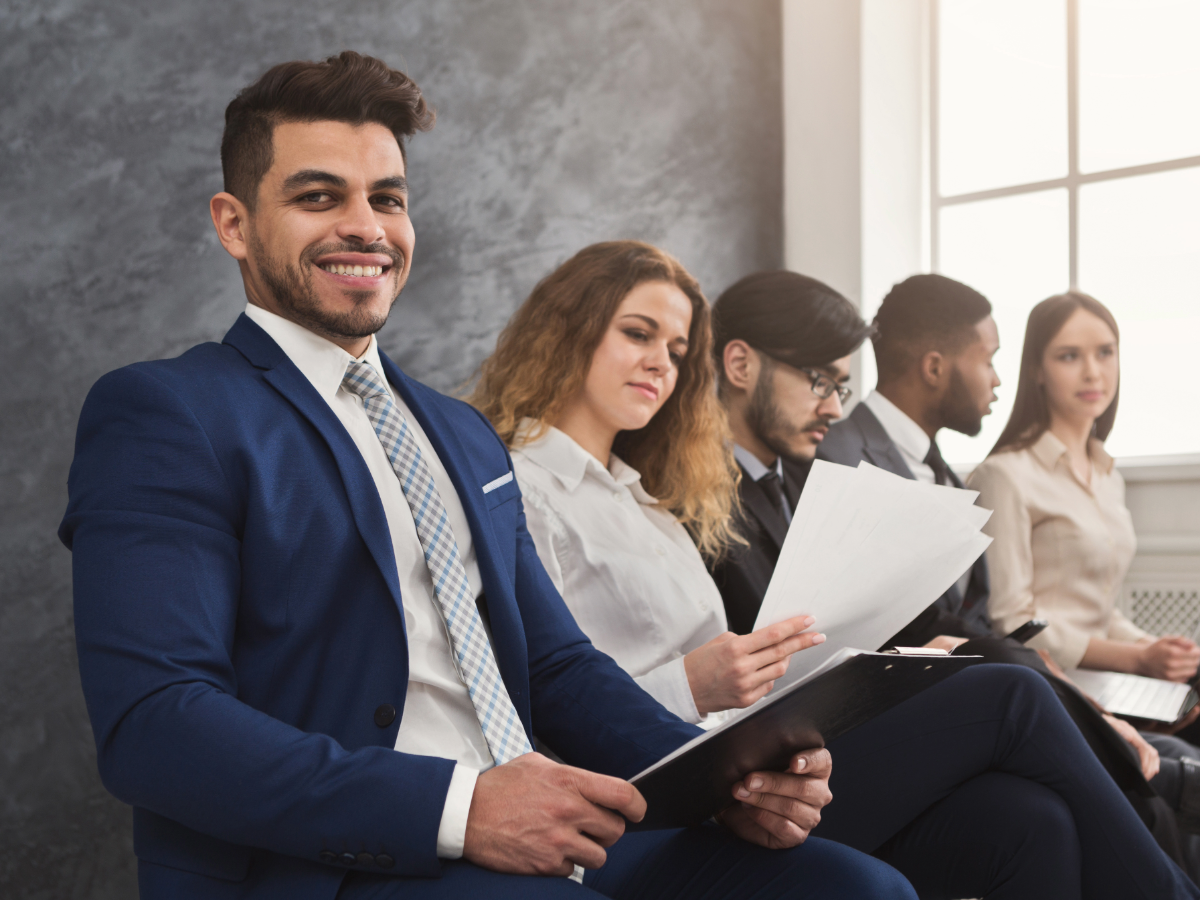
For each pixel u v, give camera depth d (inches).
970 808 50.7
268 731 32.4
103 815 70.0
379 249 42.1
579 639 47.9
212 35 78.0
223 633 34.7
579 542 62.8
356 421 42.1
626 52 111.0
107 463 35.9
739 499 78.8
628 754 43.0
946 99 132.7
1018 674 52.1
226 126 43.6
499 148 97.8
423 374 90.6
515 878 32.5
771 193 128.6
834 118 127.3
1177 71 119.8
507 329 74.3
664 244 114.1
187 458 35.9
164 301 75.0
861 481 47.6
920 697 53.3
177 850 34.2
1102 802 49.9
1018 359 127.9
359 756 32.8
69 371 70.1
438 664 40.4
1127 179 122.0
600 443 70.5
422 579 41.2
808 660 49.7
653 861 42.2
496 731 39.4
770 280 91.6
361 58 43.4
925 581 47.0
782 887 38.0
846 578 46.9
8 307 67.4
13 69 68.1
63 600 69.1
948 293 100.9
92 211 71.4
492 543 43.7
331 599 37.4
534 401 69.2
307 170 41.4
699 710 52.5
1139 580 110.3
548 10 103.0
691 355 75.2
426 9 92.4
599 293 69.6
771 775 39.1
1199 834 74.4
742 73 125.3
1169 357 119.0
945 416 101.7
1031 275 127.4
